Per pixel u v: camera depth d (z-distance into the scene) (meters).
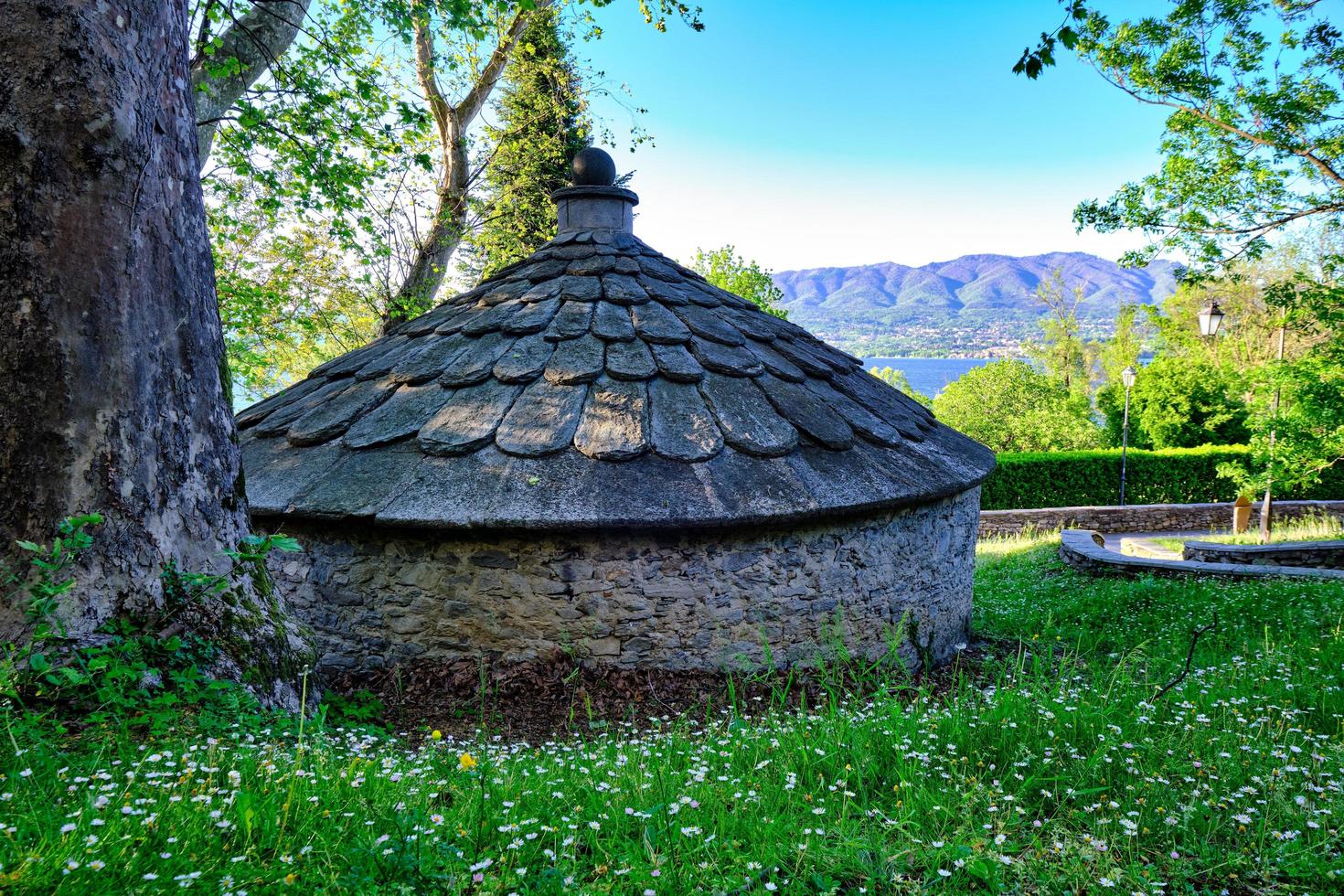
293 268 12.13
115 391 3.06
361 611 5.17
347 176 8.79
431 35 11.22
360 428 5.48
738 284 20.98
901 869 2.27
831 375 6.59
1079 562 10.46
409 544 5.06
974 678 5.77
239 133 8.65
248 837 1.98
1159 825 2.57
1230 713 3.64
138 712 2.89
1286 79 9.48
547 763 3.32
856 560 5.52
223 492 3.54
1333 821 2.53
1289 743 3.25
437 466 5.00
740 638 5.09
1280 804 2.61
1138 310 36.53
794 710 4.71
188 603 3.23
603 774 3.03
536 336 5.80
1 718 2.51
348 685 5.02
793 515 4.91
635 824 2.52
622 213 7.35
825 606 5.36
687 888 2.10
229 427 3.64
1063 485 20.06
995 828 2.54
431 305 12.09
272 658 3.55
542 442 5.00
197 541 3.37
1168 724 3.44
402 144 8.98
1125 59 10.05
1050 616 7.42
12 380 2.86
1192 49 9.58
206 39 7.10
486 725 4.41
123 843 1.86
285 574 5.35
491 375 5.57
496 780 2.88
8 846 1.78
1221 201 10.41
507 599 4.95
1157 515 18.16
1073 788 2.85
